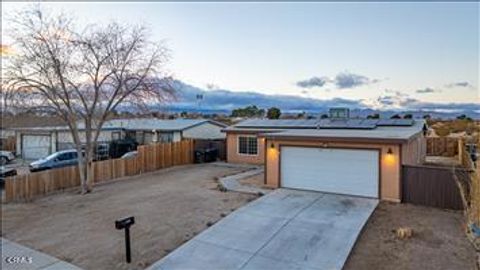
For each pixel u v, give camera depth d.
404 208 12.01
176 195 14.56
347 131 17.30
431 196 12.18
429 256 7.85
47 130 27.48
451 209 11.76
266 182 15.70
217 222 10.58
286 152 15.16
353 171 13.66
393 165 12.88
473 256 7.77
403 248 8.35
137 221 11.09
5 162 26.44
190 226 10.37
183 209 12.26
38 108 15.78
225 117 47.84
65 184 17.16
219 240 9.12
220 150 26.88
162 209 12.41
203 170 21.78
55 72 15.38
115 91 16.77
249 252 8.34
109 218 11.65
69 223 11.37
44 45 15.14
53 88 15.51
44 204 14.27
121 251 8.70
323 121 23.72
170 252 8.50
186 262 7.89
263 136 15.66
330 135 14.34
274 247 8.59
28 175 15.62
